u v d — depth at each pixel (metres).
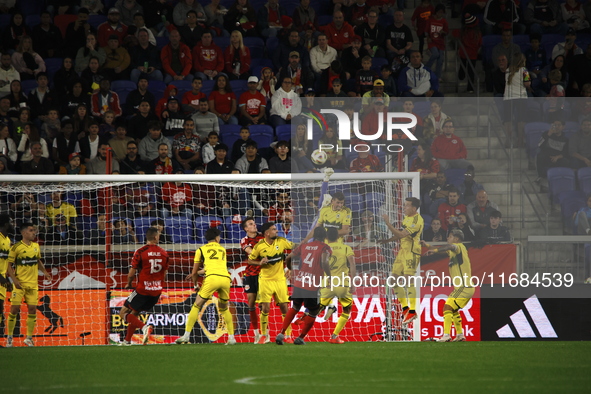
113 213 40.31
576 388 18.17
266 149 48.19
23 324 35.31
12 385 18.98
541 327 35.50
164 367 22.52
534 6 57.78
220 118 50.56
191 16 54.81
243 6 57.34
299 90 52.72
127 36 53.44
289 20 58.31
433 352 27.36
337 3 58.75
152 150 46.72
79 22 54.47
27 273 33.84
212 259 32.22
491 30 57.03
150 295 32.69
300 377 20.03
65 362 24.36
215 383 18.84
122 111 51.31
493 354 26.53
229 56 54.69
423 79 53.12
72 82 50.19
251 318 33.94
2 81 51.56
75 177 34.97
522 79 50.81
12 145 46.50
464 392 17.47
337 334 33.03
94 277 36.72
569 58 54.00
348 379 19.66
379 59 55.41
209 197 42.94
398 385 18.55
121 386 18.52
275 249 32.78
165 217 41.56
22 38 52.84
